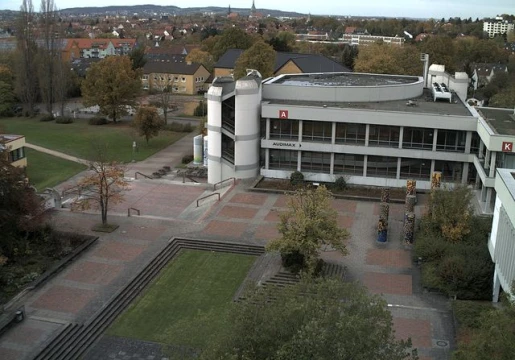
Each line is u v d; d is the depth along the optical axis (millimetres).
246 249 55094
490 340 26406
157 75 165875
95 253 53625
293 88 79000
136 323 43094
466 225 53562
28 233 55031
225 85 74625
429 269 49344
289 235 48219
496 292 44344
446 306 45438
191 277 50125
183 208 66188
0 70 130375
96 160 83125
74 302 45156
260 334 26297
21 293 46094
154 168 83750
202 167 82375
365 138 72375
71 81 145500
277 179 76000
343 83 87750
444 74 94875
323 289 29234
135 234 58062
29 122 117938
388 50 132375
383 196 63656
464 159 70000
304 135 74125
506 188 41594
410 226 55781
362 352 25203
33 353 38531
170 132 108000
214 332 28391
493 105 113375
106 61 114312
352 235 58656
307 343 24531
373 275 50344
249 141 74312
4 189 51625
